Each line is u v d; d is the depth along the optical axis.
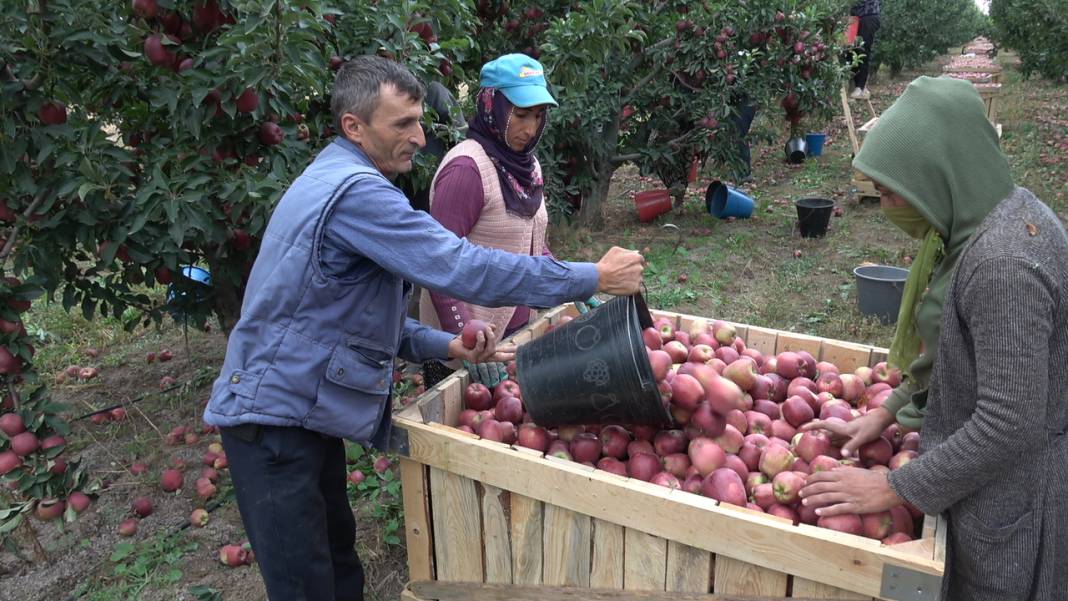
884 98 16.19
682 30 7.16
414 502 2.41
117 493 3.69
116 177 3.05
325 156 2.03
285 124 3.40
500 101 2.66
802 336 2.97
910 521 1.90
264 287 1.97
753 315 5.58
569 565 2.18
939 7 19.89
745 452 2.25
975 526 1.71
